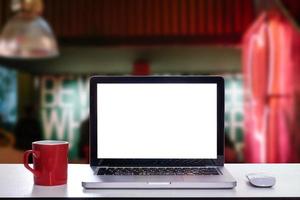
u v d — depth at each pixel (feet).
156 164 3.64
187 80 3.66
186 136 3.66
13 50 13.26
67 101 23.82
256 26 13.99
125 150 3.65
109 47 16.31
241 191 3.07
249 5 15.85
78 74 23.62
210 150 3.64
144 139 3.66
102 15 16.22
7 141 15.29
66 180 3.33
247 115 15.78
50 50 13.21
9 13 15.88
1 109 22.97
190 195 2.93
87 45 16.24
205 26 16.08
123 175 3.32
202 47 16.37
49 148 3.21
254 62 14.23
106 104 3.66
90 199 2.87
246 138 16.25
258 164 4.27
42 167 3.22
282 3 10.11
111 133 3.66
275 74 11.57
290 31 10.03
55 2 16.24
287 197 2.90
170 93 3.67
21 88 23.53
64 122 23.81
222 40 16.02
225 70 22.38
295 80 9.77
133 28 16.24
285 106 10.59
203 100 3.66
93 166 3.65
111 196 2.90
